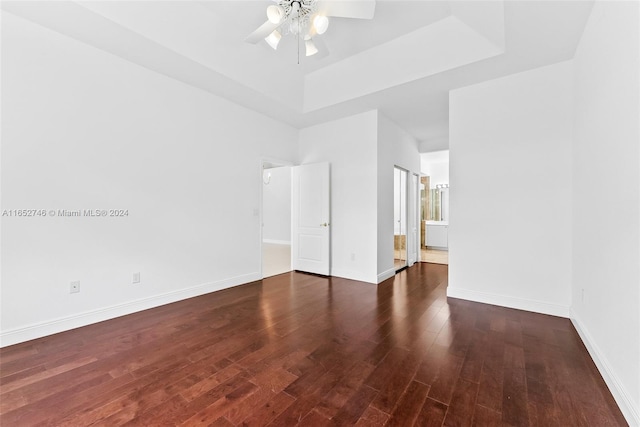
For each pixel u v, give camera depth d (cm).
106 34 249
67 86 253
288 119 471
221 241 388
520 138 309
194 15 269
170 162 331
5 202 223
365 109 424
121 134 289
